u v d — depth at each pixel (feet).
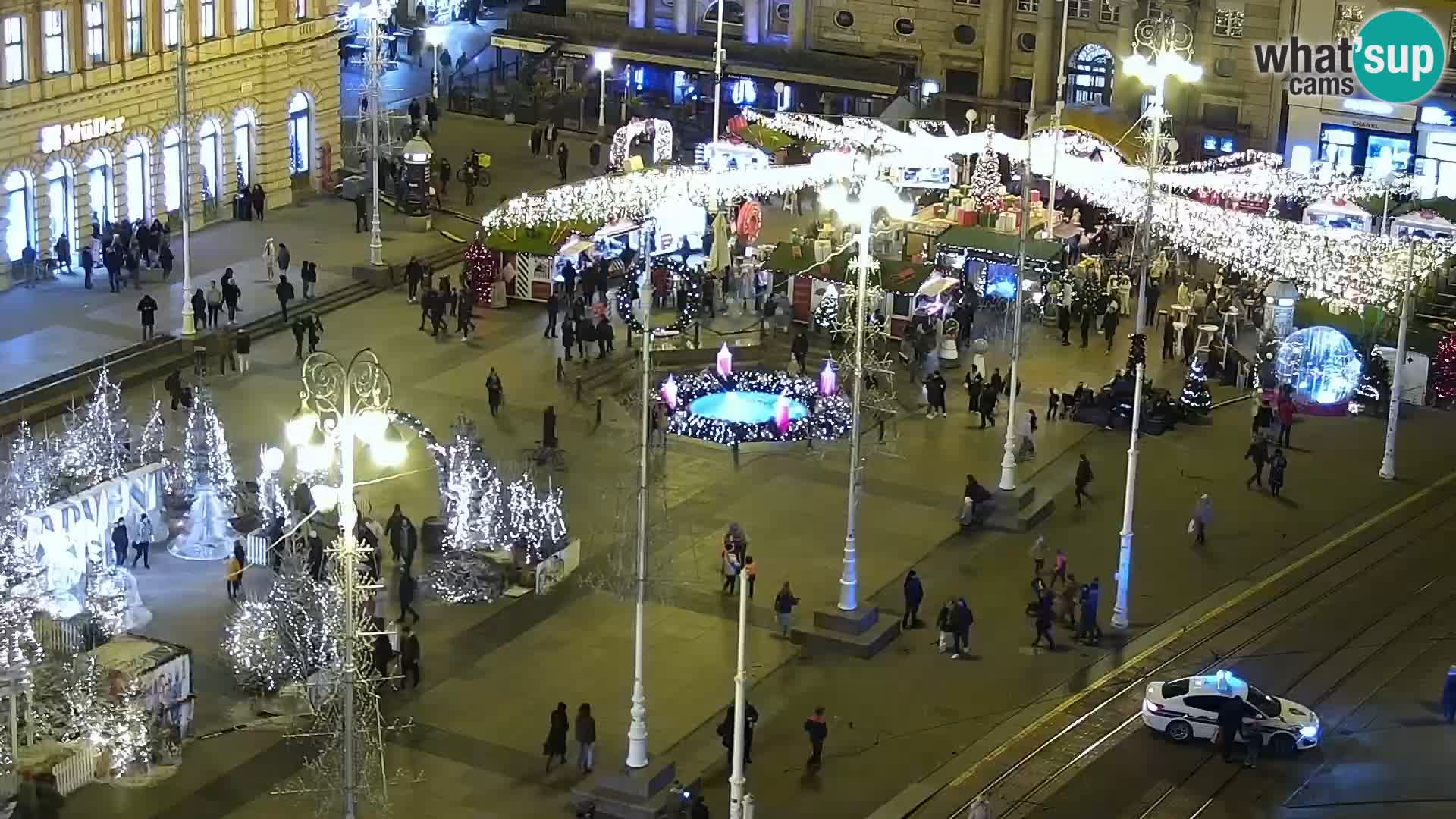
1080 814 213.66
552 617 252.42
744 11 465.47
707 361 338.13
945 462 304.91
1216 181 396.16
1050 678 244.22
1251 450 299.38
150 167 364.99
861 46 458.50
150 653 221.66
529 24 474.08
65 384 304.91
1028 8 445.78
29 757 208.95
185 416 302.25
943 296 346.95
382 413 179.52
